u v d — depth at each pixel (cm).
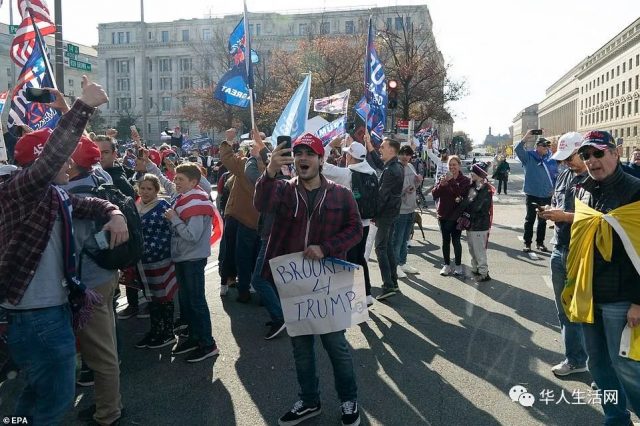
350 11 6494
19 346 280
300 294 357
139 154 649
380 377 445
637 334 304
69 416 380
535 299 679
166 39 8288
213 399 407
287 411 386
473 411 387
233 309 636
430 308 640
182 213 460
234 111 4534
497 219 1531
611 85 8425
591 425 367
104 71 8450
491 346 515
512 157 10031
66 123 266
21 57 667
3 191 270
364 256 617
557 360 480
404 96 3141
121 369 463
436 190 806
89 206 314
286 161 346
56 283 285
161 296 511
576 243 332
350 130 1054
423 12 4969
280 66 3931
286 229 364
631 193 310
